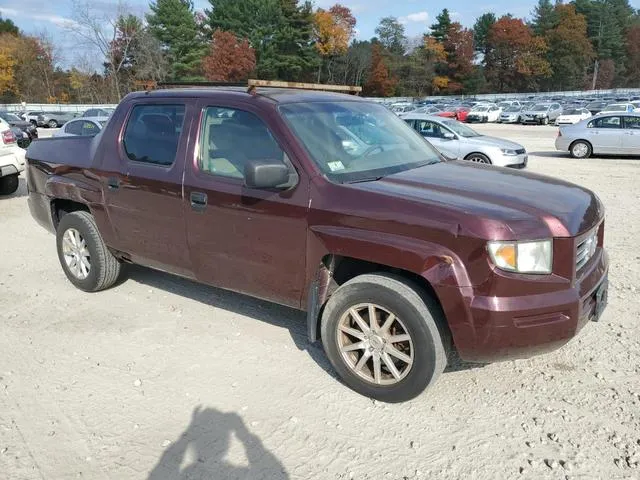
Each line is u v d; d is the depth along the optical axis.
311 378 3.78
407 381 3.31
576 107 44.34
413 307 3.18
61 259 5.48
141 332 4.50
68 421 3.36
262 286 3.91
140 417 3.38
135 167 4.49
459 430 3.21
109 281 5.24
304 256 3.59
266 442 3.13
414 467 2.92
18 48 66.38
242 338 4.37
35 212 5.77
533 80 102.69
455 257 3.05
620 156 18.06
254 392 3.62
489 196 3.31
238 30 69.81
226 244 3.98
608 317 4.64
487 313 3.00
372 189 3.38
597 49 111.56
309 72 75.75
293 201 3.57
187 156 4.15
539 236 3.03
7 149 9.86
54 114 41.81
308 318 3.64
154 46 60.06
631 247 6.73
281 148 3.69
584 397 3.50
